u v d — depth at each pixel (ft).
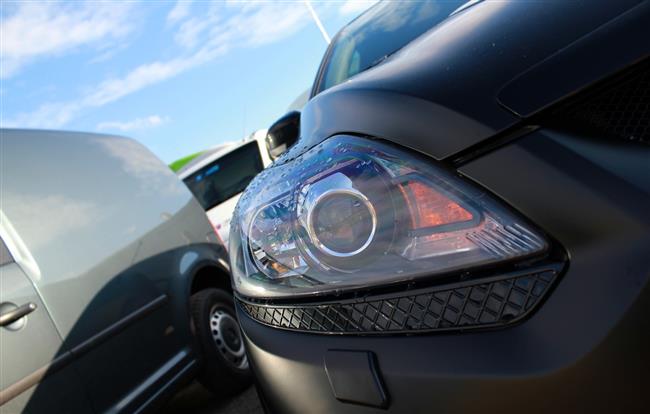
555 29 2.41
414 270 2.23
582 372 1.78
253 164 21.11
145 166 9.31
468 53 2.64
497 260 2.02
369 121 2.61
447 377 2.06
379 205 2.34
